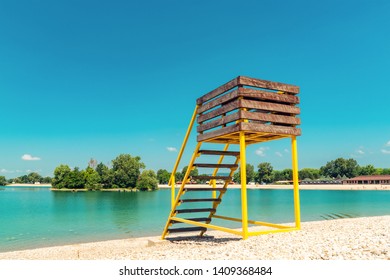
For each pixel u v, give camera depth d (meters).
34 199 83.12
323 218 31.81
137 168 140.50
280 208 45.62
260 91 10.10
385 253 6.34
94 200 76.62
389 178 161.38
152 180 138.75
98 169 164.75
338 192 117.06
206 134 11.41
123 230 25.69
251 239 9.41
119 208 51.06
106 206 56.34
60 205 60.22
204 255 8.23
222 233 17.77
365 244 7.07
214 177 13.23
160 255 9.54
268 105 10.12
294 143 10.84
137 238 20.83
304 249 7.38
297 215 10.66
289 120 10.53
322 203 56.06
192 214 38.56
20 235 24.23
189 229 15.00
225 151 12.52
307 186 180.62
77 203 66.00
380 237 7.68
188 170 12.48
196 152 12.08
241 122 9.46
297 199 10.72
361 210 40.34
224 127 10.34
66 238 22.50
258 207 48.09
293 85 10.91
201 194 108.94
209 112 11.37
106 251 14.95
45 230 26.89
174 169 14.21
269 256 7.20
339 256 6.53
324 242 7.84
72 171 143.62
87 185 138.50
